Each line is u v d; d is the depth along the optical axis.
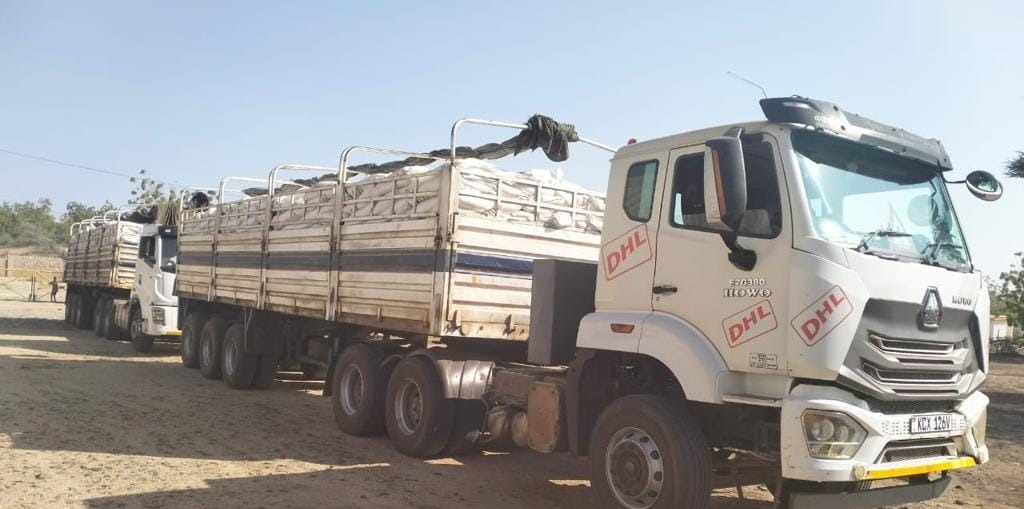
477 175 7.80
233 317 13.85
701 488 5.01
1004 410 13.76
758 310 4.87
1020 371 21.91
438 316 7.55
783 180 4.89
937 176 5.83
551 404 6.28
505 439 8.10
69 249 27.59
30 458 7.36
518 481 7.29
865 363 4.62
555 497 6.76
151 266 17.56
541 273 6.57
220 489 6.50
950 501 7.24
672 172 5.59
